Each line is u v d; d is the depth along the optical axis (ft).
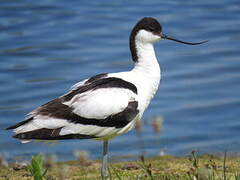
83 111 29.86
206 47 66.80
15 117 53.67
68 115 29.76
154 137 49.75
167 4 78.59
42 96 57.47
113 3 79.20
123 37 69.82
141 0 80.23
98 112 29.89
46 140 29.48
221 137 49.83
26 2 78.07
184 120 53.11
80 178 33.27
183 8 77.20
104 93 30.19
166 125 52.39
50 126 29.48
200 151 46.14
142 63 31.96
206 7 77.10
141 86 31.30
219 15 74.38
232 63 62.64
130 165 35.86
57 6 77.56
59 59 65.05
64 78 60.64
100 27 72.33
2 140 49.21
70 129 29.81
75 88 30.91
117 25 72.59
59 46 68.03
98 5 78.54
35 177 27.66
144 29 32.04
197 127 51.88
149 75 31.78
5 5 77.15
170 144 48.70
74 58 65.16
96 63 63.93
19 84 59.93
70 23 73.26
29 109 55.06
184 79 60.03
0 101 56.75
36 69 62.80
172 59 64.23
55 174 34.86
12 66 63.67
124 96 30.37
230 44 66.95
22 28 71.82
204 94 57.16
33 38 69.72
